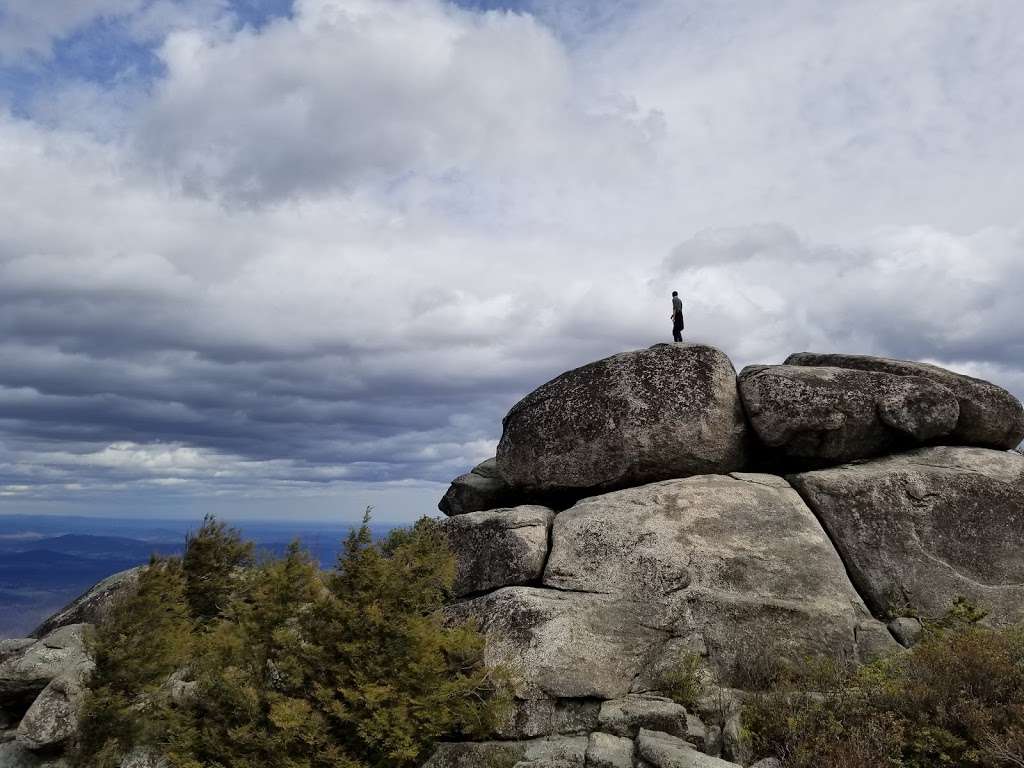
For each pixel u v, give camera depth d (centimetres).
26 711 1486
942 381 1694
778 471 1767
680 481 1595
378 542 1158
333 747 1012
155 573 1390
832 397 1625
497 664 1217
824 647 1271
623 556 1409
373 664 1069
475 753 1130
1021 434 1705
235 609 1176
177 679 1345
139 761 1234
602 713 1107
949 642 1073
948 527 1456
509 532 1500
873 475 1543
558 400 1762
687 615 1313
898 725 933
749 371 1772
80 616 1703
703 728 1071
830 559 1412
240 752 1034
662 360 1723
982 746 880
